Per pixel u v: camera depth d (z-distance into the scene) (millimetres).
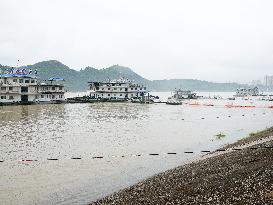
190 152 45094
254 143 42406
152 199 22500
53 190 28250
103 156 42031
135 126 74250
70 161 39125
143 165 37500
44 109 117000
